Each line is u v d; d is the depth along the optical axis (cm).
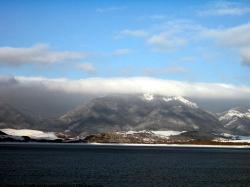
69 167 15688
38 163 17612
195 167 17312
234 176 13538
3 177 11806
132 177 12538
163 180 11988
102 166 16512
